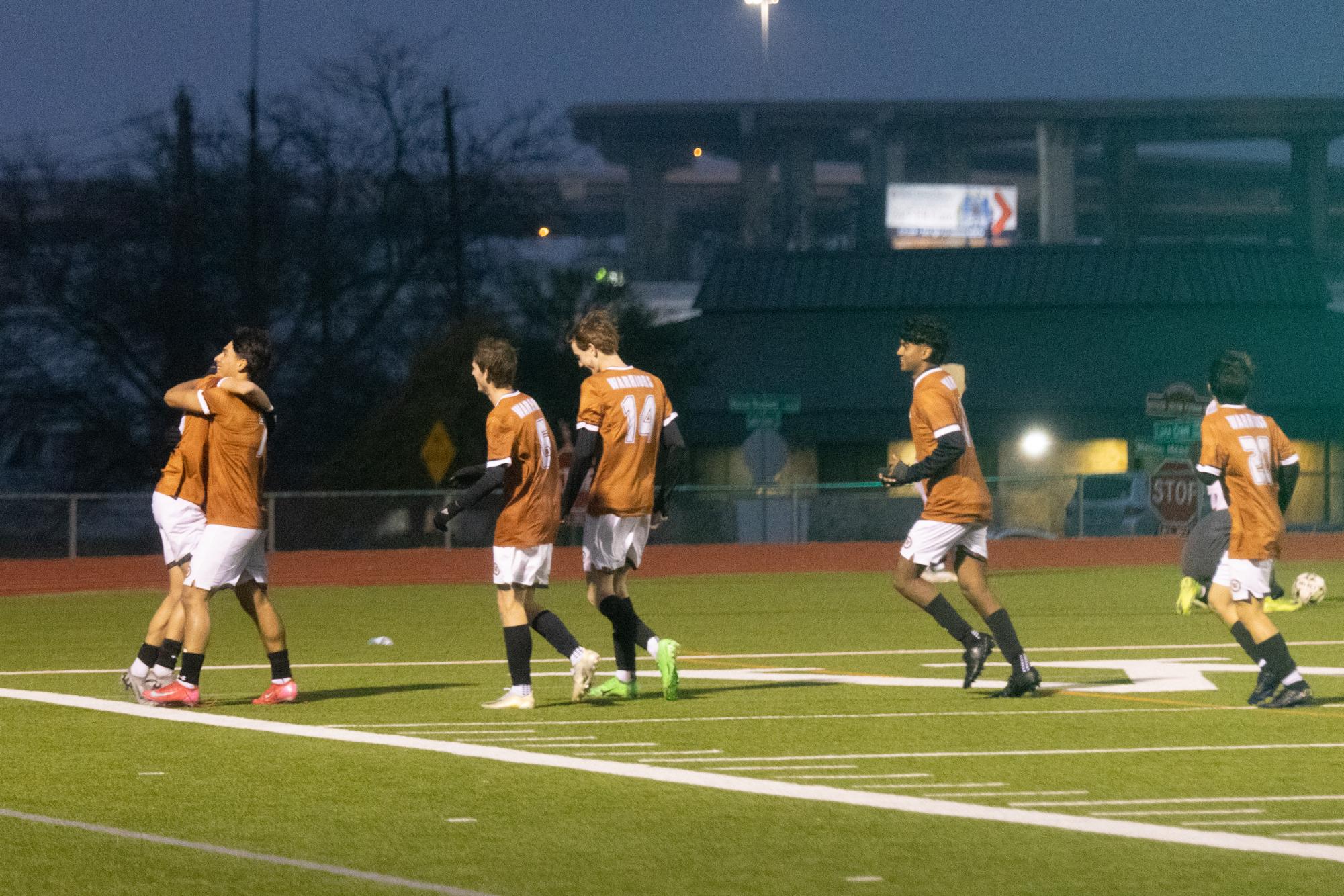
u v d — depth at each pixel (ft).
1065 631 201.77
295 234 640.17
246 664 169.99
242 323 614.75
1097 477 504.84
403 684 149.38
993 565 372.99
